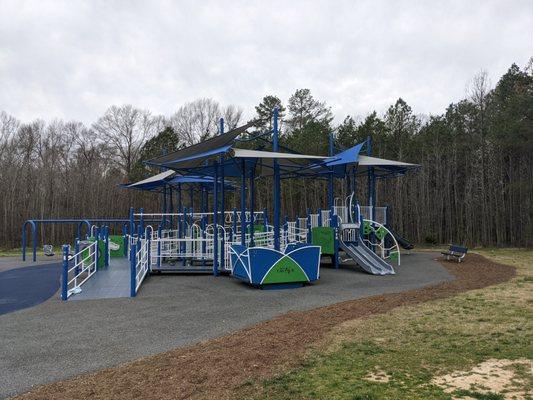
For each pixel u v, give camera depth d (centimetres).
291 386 471
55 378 517
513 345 614
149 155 4306
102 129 5347
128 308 918
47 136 5100
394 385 470
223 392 458
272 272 1160
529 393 443
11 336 713
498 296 1005
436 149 3612
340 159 1686
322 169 1864
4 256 2358
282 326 746
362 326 736
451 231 3469
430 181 3697
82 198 4181
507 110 3022
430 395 441
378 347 614
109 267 1541
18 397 461
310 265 1212
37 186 4000
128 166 5300
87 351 625
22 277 1445
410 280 1324
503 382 475
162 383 488
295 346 622
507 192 3294
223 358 573
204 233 1619
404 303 935
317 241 1683
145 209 4350
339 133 3675
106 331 736
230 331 729
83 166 4506
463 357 565
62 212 4091
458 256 1933
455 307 883
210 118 5253
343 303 955
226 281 1273
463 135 3691
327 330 712
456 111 3822
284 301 990
